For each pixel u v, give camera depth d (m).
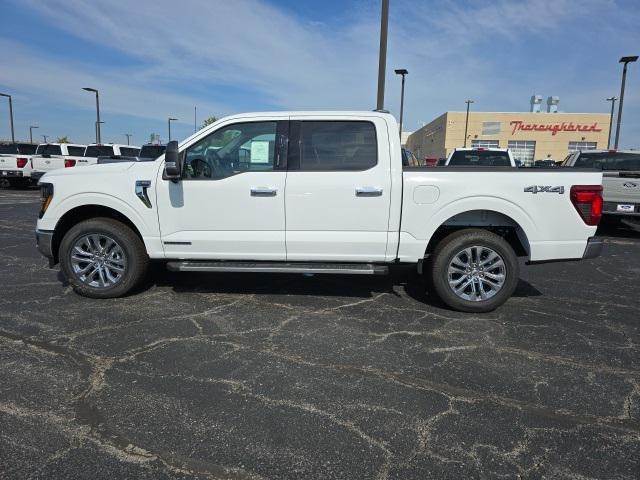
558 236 4.76
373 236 4.79
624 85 24.80
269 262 4.97
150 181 4.86
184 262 4.99
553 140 52.72
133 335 4.19
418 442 2.74
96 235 5.03
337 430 2.84
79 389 3.25
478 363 3.77
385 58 10.48
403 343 4.13
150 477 2.42
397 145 4.76
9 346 3.91
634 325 4.70
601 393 3.34
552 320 4.79
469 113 53.41
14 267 6.53
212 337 4.18
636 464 2.58
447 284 4.87
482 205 4.68
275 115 4.84
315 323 4.57
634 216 9.71
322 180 4.73
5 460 2.52
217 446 2.67
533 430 2.88
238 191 4.78
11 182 20.97
